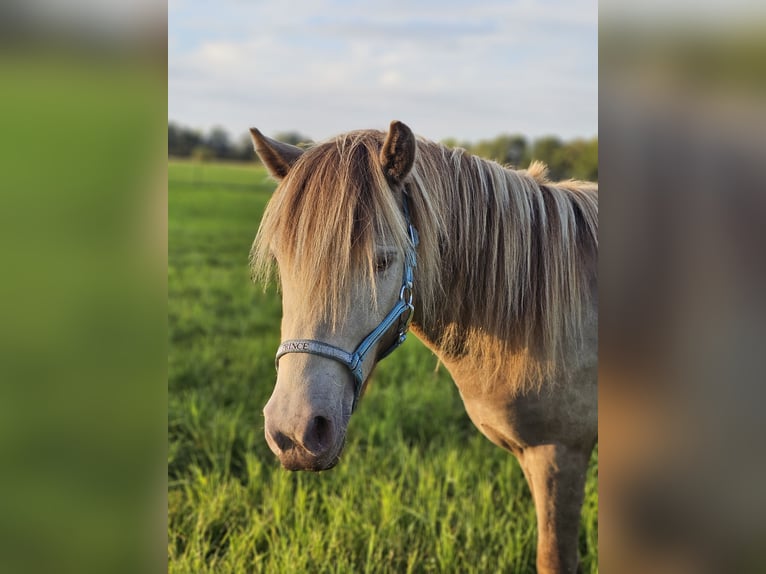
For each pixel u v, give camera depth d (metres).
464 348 2.10
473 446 3.54
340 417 1.60
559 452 2.11
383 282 1.67
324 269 1.60
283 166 1.90
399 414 3.88
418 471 3.24
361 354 1.65
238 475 3.37
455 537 2.70
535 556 2.67
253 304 7.34
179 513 2.92
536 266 1.99
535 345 2.00
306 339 1.60
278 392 1.59
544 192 2.08
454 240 1.98
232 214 16.45
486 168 2.03
